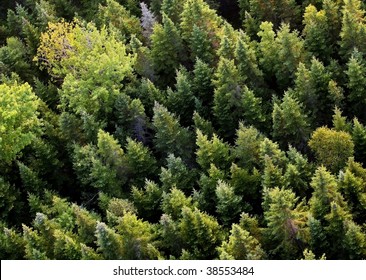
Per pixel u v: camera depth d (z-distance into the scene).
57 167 63.22
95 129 62.44
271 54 66.88
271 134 59.22
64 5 88.88
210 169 54.09
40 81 79.31
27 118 63.09
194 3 71.69
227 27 71.25
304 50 66.94
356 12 68.00
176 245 48.56
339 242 45.22
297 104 57.59
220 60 66.50
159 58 72.56
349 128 56.31
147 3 89.12
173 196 50.72
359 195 47.69
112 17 79.75
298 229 44.31
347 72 60.06
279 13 76.50
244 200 54.12
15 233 54.12
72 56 68.75
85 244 50.44
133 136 65.00
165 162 62.03
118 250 45.69
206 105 68.81
